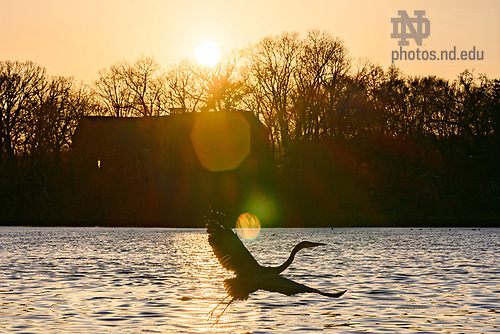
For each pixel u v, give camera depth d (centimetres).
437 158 9575
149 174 9756
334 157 9344
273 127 9812
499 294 2548
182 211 9369
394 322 1991
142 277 3134
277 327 1923
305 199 9238
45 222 9300
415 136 9838
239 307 2252
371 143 9444
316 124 9494
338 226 8869
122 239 6234
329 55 9456
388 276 3175
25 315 2095
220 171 9488
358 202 9294
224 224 930
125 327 1923
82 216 9400
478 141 9875
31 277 3105
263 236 6788
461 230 8019
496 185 9706
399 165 9469
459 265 3738
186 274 3275
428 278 3081
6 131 10244
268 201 9256
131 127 10281
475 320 2019
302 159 9338
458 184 9538
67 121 10556
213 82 9794
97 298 2452
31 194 9612
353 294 2555
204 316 2095
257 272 894
